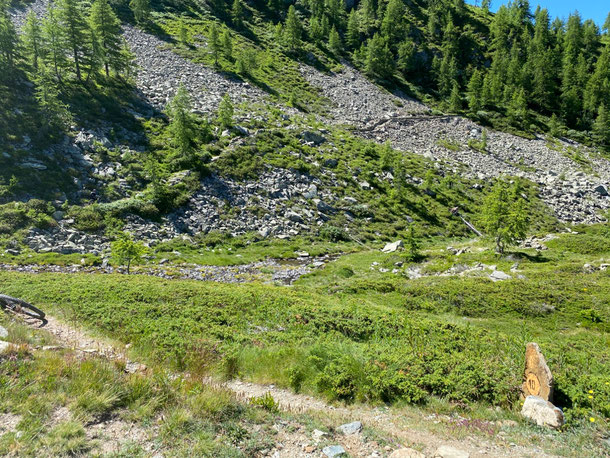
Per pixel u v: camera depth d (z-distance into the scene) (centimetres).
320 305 1822
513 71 11438
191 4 11575
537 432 805
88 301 1716
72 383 786
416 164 6519
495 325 1894
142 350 1226
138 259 2883
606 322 1866
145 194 4084
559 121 10150
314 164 5544
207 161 4862
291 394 1030
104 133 4694
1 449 584
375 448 717
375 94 9531
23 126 4034
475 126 8862
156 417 736
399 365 1101
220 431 712
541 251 3784
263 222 4381
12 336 1055
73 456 602
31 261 2883
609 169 8081
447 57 11569
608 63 11875
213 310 1647
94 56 5738
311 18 11988
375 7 13675
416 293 2342
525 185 6600
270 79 8538
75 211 3556
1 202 3350
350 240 4484
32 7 7538
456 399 975
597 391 923
